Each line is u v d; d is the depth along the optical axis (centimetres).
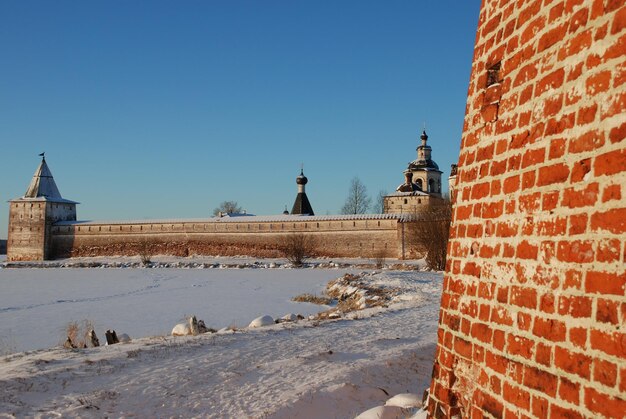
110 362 1455
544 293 306
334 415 1124
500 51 389
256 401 1155
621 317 248
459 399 401
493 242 367
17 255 8969
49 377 1293
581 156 285
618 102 262
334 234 7575
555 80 315
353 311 2731
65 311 3575
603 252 263
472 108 425
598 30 283
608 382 253
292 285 4928
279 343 1772
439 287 3812
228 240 8119
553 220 303
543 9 338
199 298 4138
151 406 1119
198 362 1480
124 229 8612
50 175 9438
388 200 8431
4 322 3130
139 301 4044
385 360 1485
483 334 369
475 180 403
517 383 325
